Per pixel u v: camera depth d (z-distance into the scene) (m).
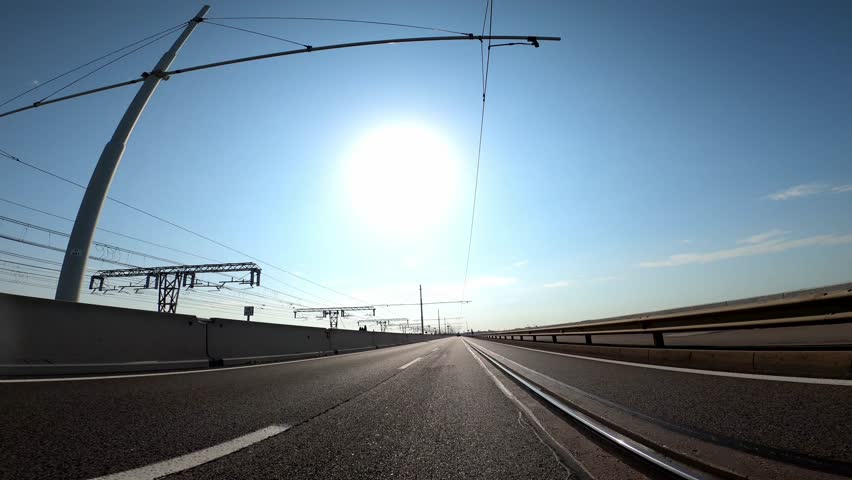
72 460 2.53
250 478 2.32
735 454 2.30
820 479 1.90
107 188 9.96
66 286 9.02
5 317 6.06
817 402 3.32
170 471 2.39
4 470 2.31
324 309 60.69
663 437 2.75
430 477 2.38
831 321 4.34
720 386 4.52
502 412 4.37
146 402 4.61
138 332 8.38
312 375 8.31
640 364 7.89
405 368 10.18
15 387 5.17
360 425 3.76
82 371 6.97
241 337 12.34
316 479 2.34
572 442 3.09
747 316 5.57
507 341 36.88
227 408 4.46
